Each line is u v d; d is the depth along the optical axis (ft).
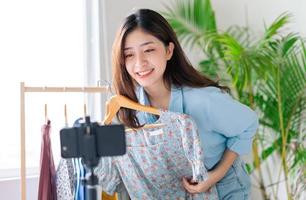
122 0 5.55
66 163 3.81
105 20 5.29
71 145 2.48
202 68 5.85
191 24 5.80
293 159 5.73
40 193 3.87
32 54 5.27
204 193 3.96
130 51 3.46
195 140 3.48
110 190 3.92
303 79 5.56
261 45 5.50
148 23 3.43
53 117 5.31
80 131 2.48
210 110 3.66
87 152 2.46
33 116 5.24
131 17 3.49
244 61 5.32
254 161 5.95
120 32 3.47
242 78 5.45
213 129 3.83
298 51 5.73
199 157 3.47
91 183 2.49
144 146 3.68
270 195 6.13
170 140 3.61
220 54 5.75
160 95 3.84
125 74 3.62
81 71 5.42
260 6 6.16
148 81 3.48
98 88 4.09
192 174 3.80
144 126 3.59
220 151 4.02
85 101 4.77
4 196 4.87
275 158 6.09
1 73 5.11
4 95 5.13
